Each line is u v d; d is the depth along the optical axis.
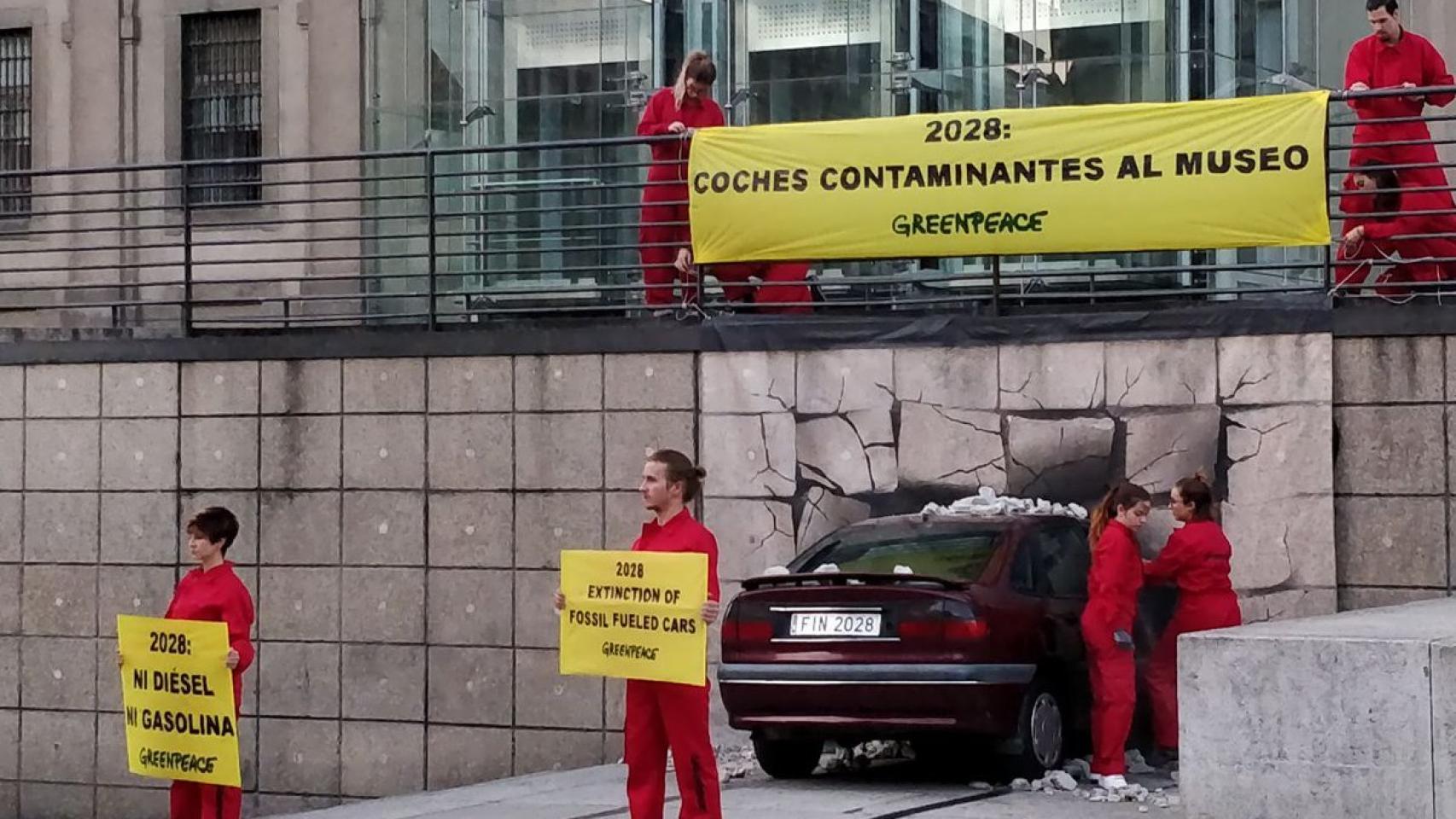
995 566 12.02
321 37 22.52
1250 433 13.89
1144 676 13.07
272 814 16.08
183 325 16.55
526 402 15.43
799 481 14.82
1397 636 9.34
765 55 18.44
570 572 9.75
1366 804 9.16
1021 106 17.33
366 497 15.85
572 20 19.45
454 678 15.59
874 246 14.53
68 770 16.78
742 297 15.90
